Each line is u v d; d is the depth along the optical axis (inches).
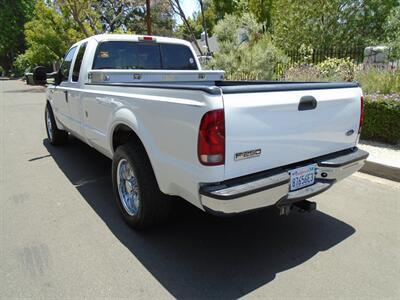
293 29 580.4
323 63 391.5
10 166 212.7
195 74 186.1
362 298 94.2
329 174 118.7
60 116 221.9
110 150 144.6
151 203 120.0
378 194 165.0
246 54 407.2
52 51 892.0
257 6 737.6
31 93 772.6
